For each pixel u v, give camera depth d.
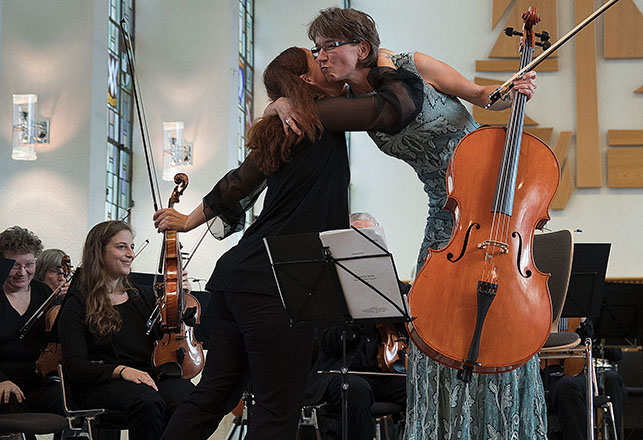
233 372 2.59
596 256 4.12
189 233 7.82
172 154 7.69
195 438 2.56
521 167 2.79
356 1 9.93
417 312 2.65
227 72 7.94
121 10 7.71
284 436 2.43
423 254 3.00
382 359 4.62
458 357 2.62
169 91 7.95
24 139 6.12
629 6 9.54
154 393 3.72
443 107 2.80
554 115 9.53
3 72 6.32
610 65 9.56
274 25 9.55
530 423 2.80
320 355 4.71
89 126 6.30
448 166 2.78
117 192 7.46
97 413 3.53
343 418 3.88
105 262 4.00
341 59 2.60
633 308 5.03
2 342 4.19
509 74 9.59
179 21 8.01
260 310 2.46
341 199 2.57
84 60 6.34
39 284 4.50
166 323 3.84
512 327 2.62
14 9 6.37
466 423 2.77
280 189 2.52
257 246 2.49
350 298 2.50
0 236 4.27
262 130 2.48
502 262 2.67
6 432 3.37
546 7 9.60
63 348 3.85
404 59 2.76
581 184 9.28
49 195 6.25
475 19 9.74
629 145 9.38
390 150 2.93
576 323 5.10
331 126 2.51
